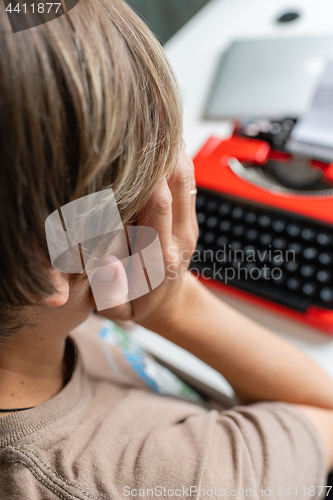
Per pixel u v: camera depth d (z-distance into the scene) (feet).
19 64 0.47
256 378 1.35
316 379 1.38
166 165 0.77
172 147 0.76
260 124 2.22
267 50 2.50
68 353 1.17
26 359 0.90
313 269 1.71
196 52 2.80
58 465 0.88
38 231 0.59
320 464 1.12
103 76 0.54
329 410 1.35
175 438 1.00
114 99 0.56
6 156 0.51
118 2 0.66
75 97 0.51
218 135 2.30
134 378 1.50
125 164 0.63
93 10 0.57
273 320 1.69
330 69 2.08
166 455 0.93
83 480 0.86
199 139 2.32
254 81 2.38
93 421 1.04
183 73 2.69
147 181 0.73
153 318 1.28
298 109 2.20
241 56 2.54
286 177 2.05
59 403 0.99
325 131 2.01
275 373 1.35
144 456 0.92
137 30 0.65
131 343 1.75
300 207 1.88
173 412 1.16
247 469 0.94
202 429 1.03
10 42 0.47
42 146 0.51
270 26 2.79
